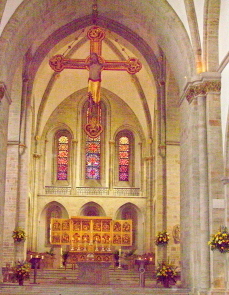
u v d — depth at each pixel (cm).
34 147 4525
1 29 2683
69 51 4069
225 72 2477
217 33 2622
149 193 4506
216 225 2408
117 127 4797
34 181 4525
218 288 2348
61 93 4703
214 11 2608
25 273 2709
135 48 3653
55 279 3369
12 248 3356
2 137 2673
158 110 3616
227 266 2362
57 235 4009
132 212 4681
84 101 4816
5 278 3064
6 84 2711
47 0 2898
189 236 2616
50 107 4734
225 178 2406
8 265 3209
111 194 4656
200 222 2483
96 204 4634
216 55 2605
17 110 3522
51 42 3525
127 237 4038
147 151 4609
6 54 2677
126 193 4681
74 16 3338
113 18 3350
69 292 2509
